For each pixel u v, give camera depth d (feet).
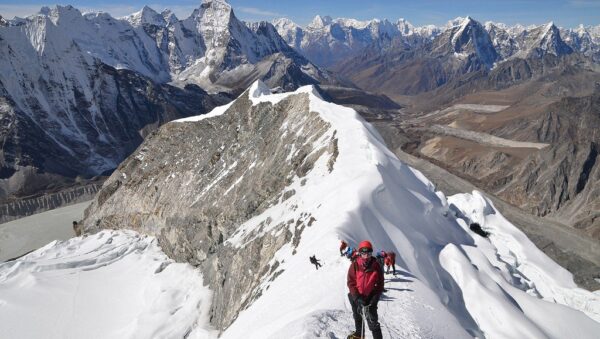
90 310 172.14
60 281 192.54
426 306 55.21
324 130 157.17
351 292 40.60
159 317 150.82
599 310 95.86
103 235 236.63
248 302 103.55
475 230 119.03
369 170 110.93
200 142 218.38
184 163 218.38
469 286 81.15
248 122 201.77
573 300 101.50
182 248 188.55
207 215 180.34
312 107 173.58
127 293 180.14
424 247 91.86
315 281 66.69
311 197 124.06
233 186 180.86
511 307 75.66
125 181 246.06
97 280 190.90
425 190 122.21
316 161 147.13
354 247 77.66
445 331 51.42
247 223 155.33
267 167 169.27
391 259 61.36
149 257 200.75
